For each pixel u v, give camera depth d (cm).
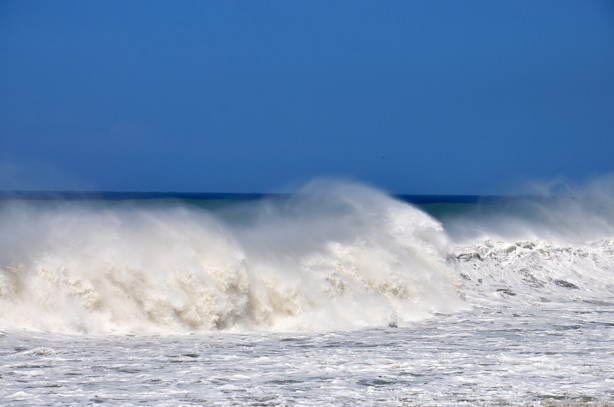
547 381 4372
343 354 5122
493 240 10406
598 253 10331
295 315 6450
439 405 3875
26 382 4150
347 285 6912
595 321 6856
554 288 9050
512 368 4703
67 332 5566
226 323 6162
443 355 5119
